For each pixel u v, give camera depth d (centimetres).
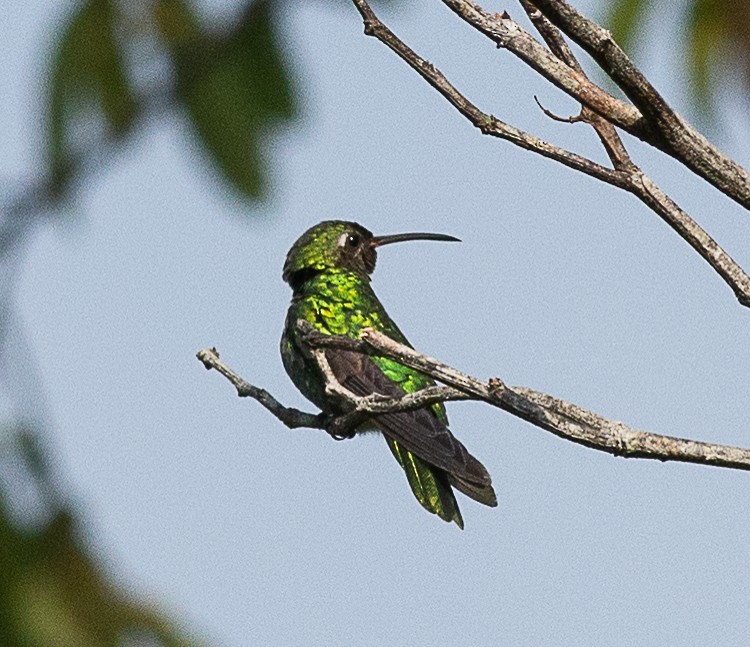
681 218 760
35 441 666
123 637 653
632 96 720
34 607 645
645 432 718
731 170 731
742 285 754
